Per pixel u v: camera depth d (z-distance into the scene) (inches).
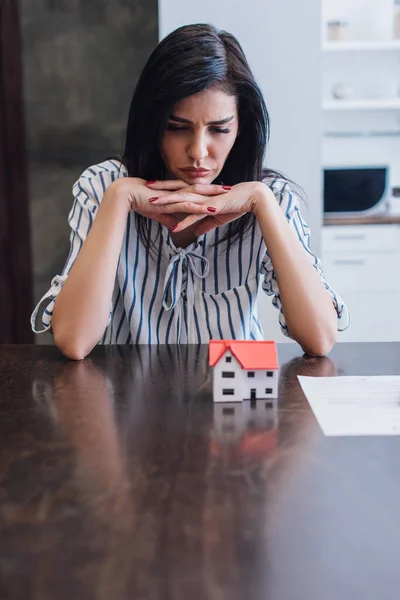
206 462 29.0
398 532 23.3
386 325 149.6
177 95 45.6
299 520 24.1
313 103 102.7
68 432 32.6
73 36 98.5
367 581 20.4
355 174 151.6
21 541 22.7
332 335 48.2
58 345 46.4
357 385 39.6
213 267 55.6
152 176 53.0
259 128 51.6
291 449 30.4
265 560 21.5
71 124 101.2
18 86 100.0
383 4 157.6
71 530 23.4
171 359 45.7
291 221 55.6
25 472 28.1
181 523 23.9
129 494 26.1
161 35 99.5
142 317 55.6
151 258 55.0
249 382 36.9
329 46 148.6
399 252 146.3
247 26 100.7
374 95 161.5
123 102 100.3
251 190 50.6
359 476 27.6
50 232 105.8
